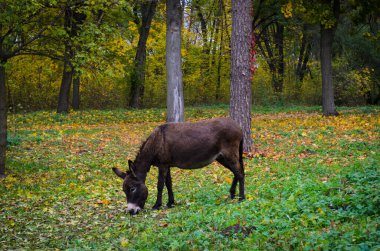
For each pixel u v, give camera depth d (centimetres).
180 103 1812
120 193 1096
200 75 3922
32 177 1260
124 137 1923
